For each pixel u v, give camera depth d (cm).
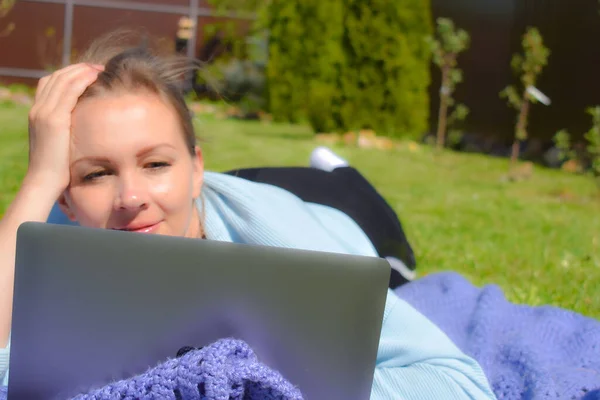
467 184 816
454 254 507
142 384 168
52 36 1251
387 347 235
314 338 180
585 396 248
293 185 364
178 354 180
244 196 256
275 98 1109
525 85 923
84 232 178
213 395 162
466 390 226
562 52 1061
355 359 181
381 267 177
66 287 180
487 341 295
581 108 1031
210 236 259
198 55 1286
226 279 178
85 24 1261
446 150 1052
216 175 270
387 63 1031
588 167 942
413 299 336
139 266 178
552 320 315
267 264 177
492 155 1051
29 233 179
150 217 223
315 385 183
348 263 177
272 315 179
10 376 186
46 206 225
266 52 1234
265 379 167
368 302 178
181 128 236
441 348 235
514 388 258
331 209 331
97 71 236
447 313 324
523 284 443
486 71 1134
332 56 1044
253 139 959
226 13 1265
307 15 1062
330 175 375
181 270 178
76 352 183
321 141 1002
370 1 1023
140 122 222
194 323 180
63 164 227
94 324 182
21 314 182
